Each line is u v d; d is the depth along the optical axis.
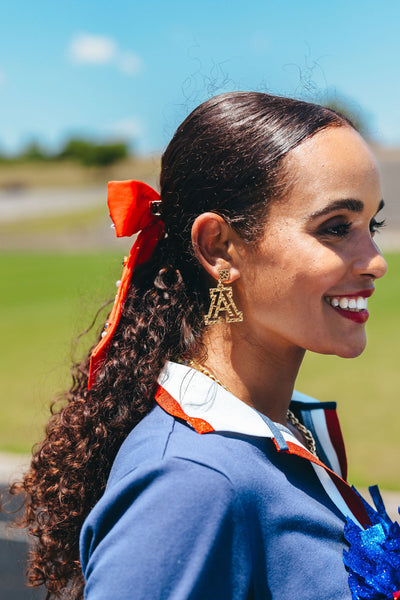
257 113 1.10
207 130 1.13
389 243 21.20
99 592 0.87
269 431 1.05
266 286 1.09
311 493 1.07
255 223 1.08
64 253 22.72
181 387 1.10
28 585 1.38
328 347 1.08
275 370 1.18
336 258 1.04
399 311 10.02
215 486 0.92
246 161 1.08
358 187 1.05
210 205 1.12
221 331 1.17
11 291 13.59
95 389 1.20
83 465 1.18
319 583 0.96
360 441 4.48
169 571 0.87
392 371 6.59
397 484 3.63
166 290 1.21
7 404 5.53
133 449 1.03
